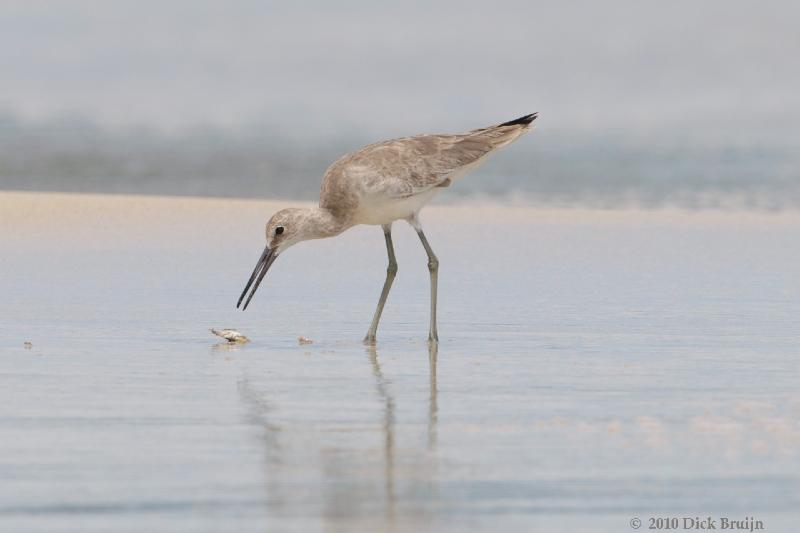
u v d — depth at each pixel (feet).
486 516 25.57
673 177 92.53
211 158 98.78
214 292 52.85
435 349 43.19
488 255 62.03
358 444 30.50
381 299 46.09
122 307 49.42
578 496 26.86
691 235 67.97
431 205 77.71
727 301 51.85
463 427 32.17
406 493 26.84
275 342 44.29
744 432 31.86
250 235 64.95
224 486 27.12
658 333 45.65
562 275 57.57
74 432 31.37
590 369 39.68
